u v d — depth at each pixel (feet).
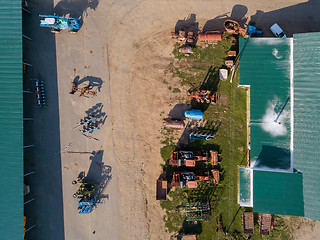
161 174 75.36
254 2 74.54
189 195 74.69
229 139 74.64
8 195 68.74
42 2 75.31
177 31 75.20
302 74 65.46
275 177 65.36
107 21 75.36
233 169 74.28
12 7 69.00
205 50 75.10
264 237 73.56
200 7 74.90
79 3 75.31
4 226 68.59
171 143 75.31
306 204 63.16
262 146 67.46
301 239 73.26
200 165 74.59
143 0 75.36
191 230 74.49
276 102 67.26
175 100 75.56
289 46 67.41
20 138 69.15
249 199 67.97
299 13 74.18
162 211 75.25
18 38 69.26
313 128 63.93
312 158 63.67
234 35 74.43
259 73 68.03
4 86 69.36
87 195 75.36
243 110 74.64
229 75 74.64
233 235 73.36
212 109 75.10
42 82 75.41
